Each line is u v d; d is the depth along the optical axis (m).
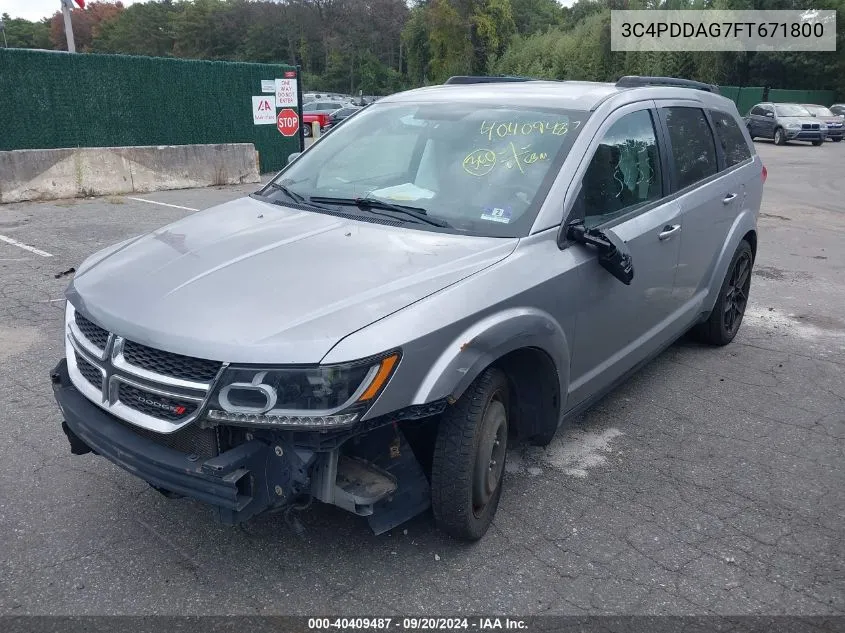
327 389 2.59
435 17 57.66
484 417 3.11
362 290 2.88
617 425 4.57
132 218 10.63
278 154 17.47
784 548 3.38
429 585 3.04
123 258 3.42
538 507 3.63
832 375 5.48
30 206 11.52
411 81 71.81
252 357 2.59
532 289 3.27
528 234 3.42
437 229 3.48
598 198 3.84
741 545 3.39
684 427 4.57
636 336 4.36
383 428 2.98
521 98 4.17
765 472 4.06
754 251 6.11
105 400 2.92
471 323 2.97
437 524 3.21
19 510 3.47
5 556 3.15
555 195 3.56
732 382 5.30
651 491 3.82
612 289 3.88
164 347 2.71
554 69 51.97
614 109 4.07
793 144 32.38
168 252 3.35
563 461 4.10
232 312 2.77
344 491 2.79
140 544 3.25
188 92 15.41
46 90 13.27
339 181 4.09
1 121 12.74
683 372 5.46
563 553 3.28
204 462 2.67
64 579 3.02
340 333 2.65
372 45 92.06
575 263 3.55
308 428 2.59
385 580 3.06
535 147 3.79
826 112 32.72
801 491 3.88
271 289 2.90
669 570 3.20
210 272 3.06
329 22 95.69
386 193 3.85
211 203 12.32
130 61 14.35
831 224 12.34
